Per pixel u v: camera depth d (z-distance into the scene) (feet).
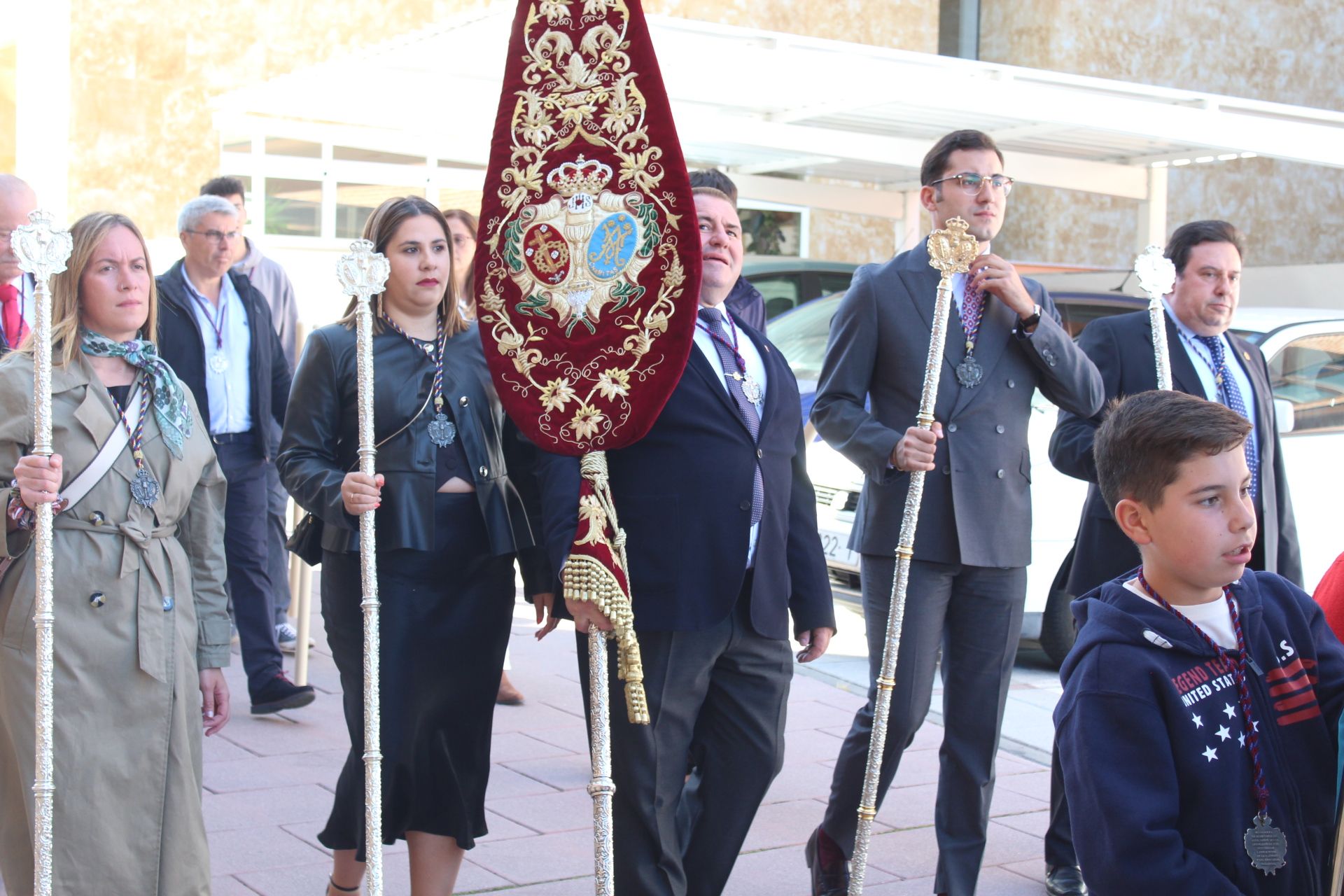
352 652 11.85
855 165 38.34
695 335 11.13
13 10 42.50
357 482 10.18
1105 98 28.99
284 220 41.42
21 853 10.39
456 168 42.52
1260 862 7.53
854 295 13.28
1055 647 23.26
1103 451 8.07
